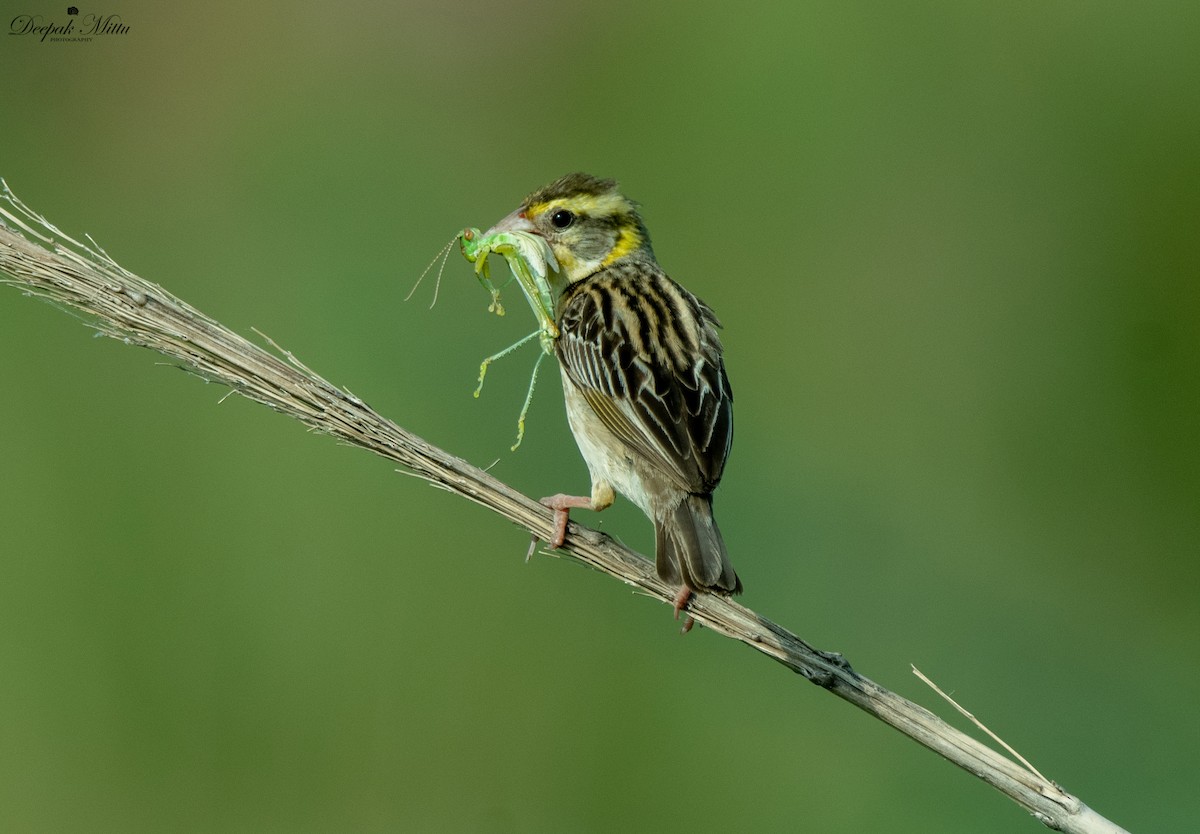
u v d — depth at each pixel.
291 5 18.06
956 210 17.17
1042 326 16.48
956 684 12.35
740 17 18.09
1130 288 16.84
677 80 18.06
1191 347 16.39
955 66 18.02
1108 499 14.89
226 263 15.42
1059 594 13.72
